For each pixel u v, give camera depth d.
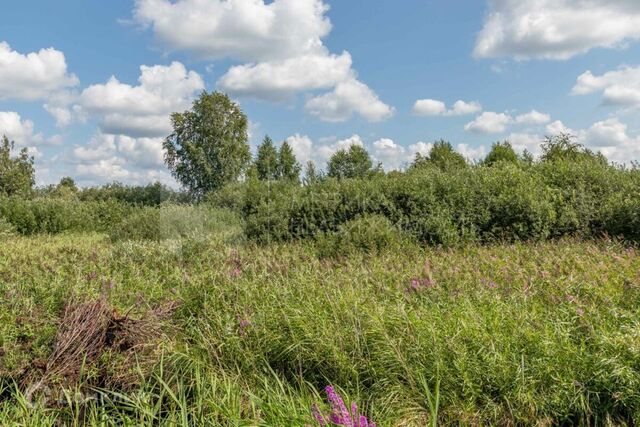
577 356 3.70
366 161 34.31
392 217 10.88
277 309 5.02
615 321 4.20
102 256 7.61
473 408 3.54
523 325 4.16
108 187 30.83
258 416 3.51
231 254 7.69
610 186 11.19
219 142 31.09
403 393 3.76
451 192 11.24
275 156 38.34
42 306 4.93
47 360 4.01
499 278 5.93
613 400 3.45
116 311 4.61
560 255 7.36
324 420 2.66
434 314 4.51
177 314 5.36
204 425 3.49
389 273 6.43
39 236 14.23
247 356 4.47
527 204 10.39
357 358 4.18
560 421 3.48
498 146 23.89
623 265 5.99
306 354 4.38
